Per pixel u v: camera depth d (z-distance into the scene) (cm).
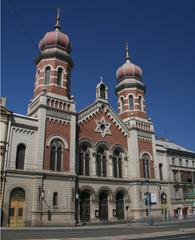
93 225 4122
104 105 5297
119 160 5250
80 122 4828
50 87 4678
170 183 5859
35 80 5059
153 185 5412
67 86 4934
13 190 3722
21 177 3816
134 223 4538
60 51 5006
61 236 2584
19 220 3653
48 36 5100
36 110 4409
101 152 5034
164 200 5559
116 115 5428
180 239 2273
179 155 6525
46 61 4912
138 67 6331
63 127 4456
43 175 3972
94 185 4641
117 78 6394
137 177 5166
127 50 6544
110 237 2498
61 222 3922
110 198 4788
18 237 2430
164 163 5984
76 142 4650
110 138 5188
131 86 6066
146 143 5653
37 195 3831
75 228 3478
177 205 5784
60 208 3991
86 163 4741
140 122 5750
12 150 3859
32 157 4012
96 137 4975
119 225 4112
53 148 4262
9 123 3938
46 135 4216
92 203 4525
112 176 4947
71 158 4372
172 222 4694
